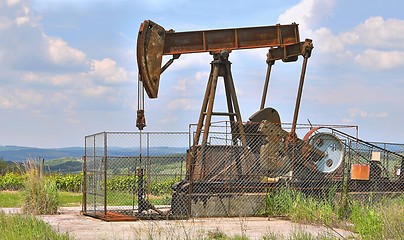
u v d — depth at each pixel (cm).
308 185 1919
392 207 1539
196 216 1805
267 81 2103
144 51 1838
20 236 1240
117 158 1778
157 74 1855
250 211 1848
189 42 1920
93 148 1847
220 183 1842
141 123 1844
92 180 1866
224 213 1828
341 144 1955
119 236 1378
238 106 1936
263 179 1892
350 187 1983
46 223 1427
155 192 2459
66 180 3441
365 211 1655
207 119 1888
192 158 1838
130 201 2334
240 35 1952
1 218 1416
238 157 1884
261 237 1388
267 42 1972
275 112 1988
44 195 1895
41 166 1958
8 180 3453
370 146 2064
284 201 1822
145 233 1396
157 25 1859
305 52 1959
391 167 2120
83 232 1452
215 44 1936
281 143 1928
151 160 1819
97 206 1967
